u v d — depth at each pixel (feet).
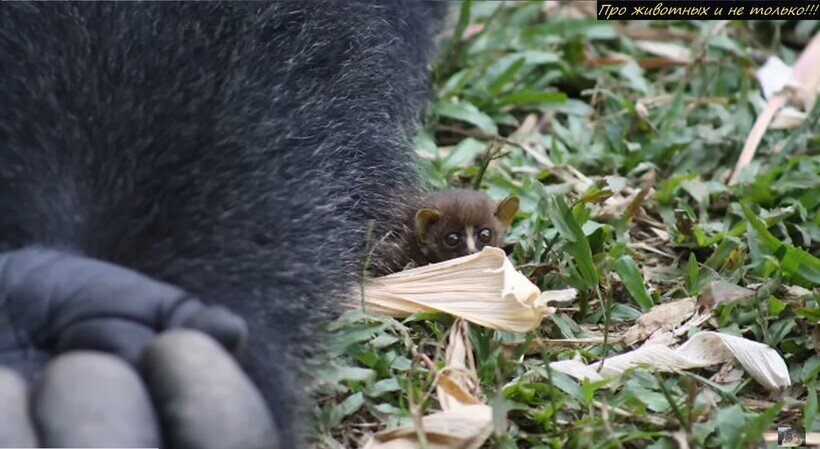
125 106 20.81
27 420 15.12
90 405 15.06
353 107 27.48
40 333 16.97
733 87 41.06
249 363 18.39
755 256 29.66
